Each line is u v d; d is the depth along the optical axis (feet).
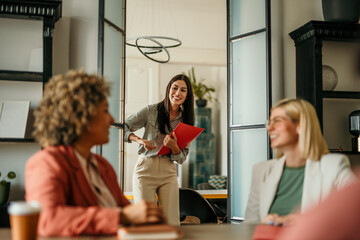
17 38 10.43
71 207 3.95
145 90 24.81
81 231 3.82
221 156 27.25
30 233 3.17
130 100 24.64
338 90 12.90
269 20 11.57
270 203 5.80
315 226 0.85
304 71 12.24
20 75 9.97
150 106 10.52
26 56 10.43
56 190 4.06
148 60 24.72
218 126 27.84
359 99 12.96
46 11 9.93
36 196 4.01
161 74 26.27
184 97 10.29
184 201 11.03
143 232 3.58
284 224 4.26
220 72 27.50
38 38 10.52
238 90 12.49
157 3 22.34
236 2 12.67
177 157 10.03
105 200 4.74
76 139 4.63
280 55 12.74
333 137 12.89
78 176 4.41
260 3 12.01
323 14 12.50
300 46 12.46
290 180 5.83
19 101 10.12
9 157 10.29
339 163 5.48
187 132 9.78
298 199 5.67
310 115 5.71
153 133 10.37
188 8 22.85
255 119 11.93
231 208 12.37
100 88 4.62
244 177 12.10
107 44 10.89
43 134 4.52
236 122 12.48
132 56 24.41
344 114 13.00
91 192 4.49
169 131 10.41
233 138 12.53
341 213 0.83
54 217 3.85
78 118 4.42
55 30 11.13
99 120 4.60
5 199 9.57
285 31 12.86
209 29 23.76
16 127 9.84
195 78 27.91
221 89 27.53
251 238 4.13
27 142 9.65
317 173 5.55
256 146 11.81
